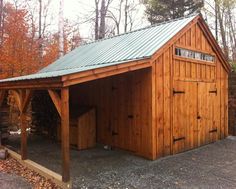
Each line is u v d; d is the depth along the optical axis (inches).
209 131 425.7
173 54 362.9
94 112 410.0
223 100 458.6
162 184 256.4
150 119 332.8
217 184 256.7
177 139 366.3
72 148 398.0
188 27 381.7
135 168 302.2
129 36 438.0
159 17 960.9
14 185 257.3
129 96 360.8
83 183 258.2
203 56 415.8
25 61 700.0
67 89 244.1
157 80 339.0
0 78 660.7
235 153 367.2
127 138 365.4
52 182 261.4
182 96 376.2
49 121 479.2
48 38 860.0
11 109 611.8
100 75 270.2
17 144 436.1
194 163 320.8
